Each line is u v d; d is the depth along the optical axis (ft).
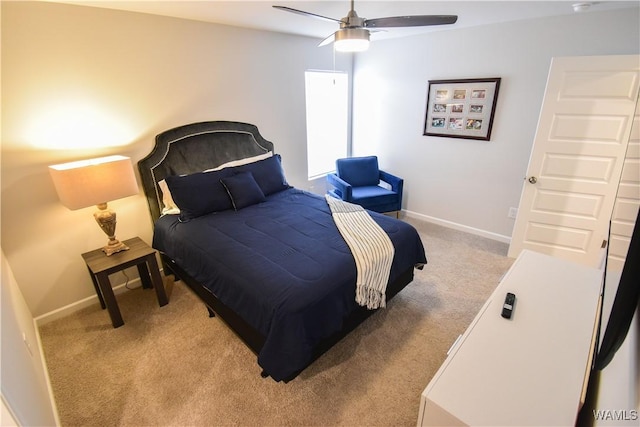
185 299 8.82
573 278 5.38
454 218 13.17
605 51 8.78
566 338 4.13
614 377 3.34
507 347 4.00
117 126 8.43
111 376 6.41
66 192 6.98
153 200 9.28
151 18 8.46
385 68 13.70
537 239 10.26
